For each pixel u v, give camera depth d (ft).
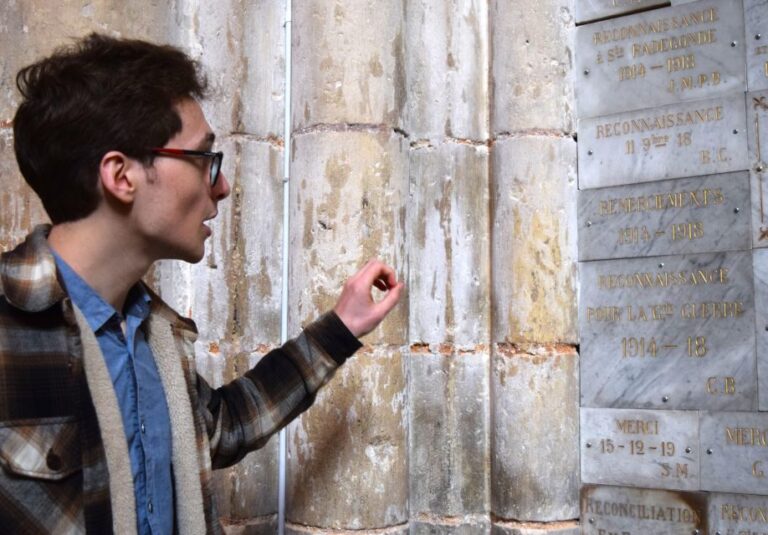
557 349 8.05
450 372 8.32
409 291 8.19
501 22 8.50
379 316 5.33
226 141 8.45
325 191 7.45
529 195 8.13
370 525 7.18
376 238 7.43
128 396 4.18
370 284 5.34
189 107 4.27
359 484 7.18
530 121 8.21
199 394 4.93
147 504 4.12
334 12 7.61
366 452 7.24
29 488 3.45
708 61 7.70
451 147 8.52
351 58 7.55
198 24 8.69
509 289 8.14
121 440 3.88
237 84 8.52
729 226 7.46
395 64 7.78
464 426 8.30
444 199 8.46
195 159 4.25
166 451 4.32
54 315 3.75
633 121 8.04
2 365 3.51
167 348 4.52
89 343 3.88
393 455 7.39
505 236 8.22
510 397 8.03
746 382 7.27
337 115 7.51
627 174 8.04
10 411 3.47
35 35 7.32
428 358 8.32
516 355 8.05
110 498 3.72
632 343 7.88
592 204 8.20
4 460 3.40
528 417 7.94
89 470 3.63
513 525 7.91
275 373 5.25
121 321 4.25
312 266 7.45
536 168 8.15
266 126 8.70
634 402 7.82
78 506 3.56
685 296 7.64
